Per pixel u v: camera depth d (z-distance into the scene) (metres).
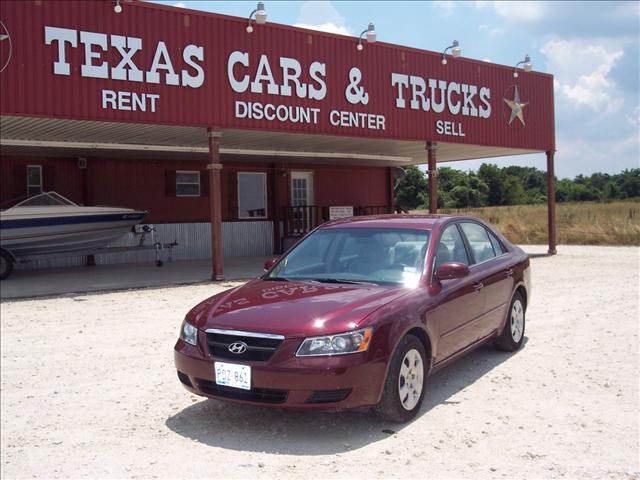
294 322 4.50
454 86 17.64
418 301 5.01
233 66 13.45
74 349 7.45
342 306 4.69
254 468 4.05
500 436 4.51
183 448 4.46
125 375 6.39
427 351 5.11
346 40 15.29
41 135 15.03
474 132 18.17
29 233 15.02
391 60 16.20
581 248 22.52
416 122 16.75
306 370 4.31
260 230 21.53
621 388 5.60
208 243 20.34
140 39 12.32
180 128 14.16
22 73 11.19
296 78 14.38
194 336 4.82
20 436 4.81
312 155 19.75
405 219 6.19
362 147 19.61
